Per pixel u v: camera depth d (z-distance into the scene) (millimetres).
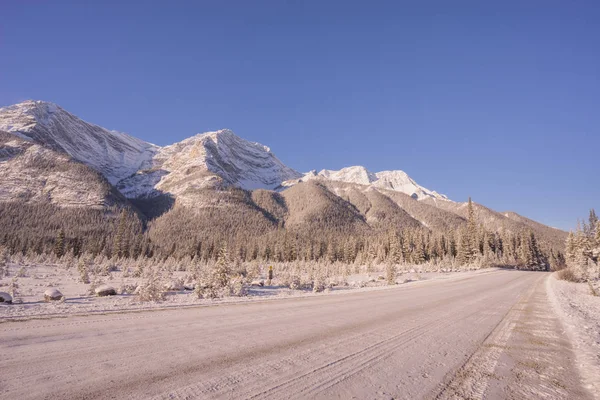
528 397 3607
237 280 17484
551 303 13523
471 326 7887
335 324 7539
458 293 17109
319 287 19516
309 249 107250
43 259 48969
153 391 3314
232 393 3359
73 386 3352
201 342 5402
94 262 48438
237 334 6121
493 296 15977
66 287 17750
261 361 4508
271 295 15250
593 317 10320
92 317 7309
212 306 10133
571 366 4816
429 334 6785
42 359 4168
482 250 87812
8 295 10375
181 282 19188
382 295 15562
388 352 5273
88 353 4520
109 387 3367
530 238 90750
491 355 5332
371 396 3463
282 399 3271
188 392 3332
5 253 37406
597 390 3857
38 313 7547
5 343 4852
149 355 4555
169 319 7445
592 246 62156
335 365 4480
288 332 6473
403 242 92500
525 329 7723
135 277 30031
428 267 55344
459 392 3697
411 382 3955
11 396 3023
